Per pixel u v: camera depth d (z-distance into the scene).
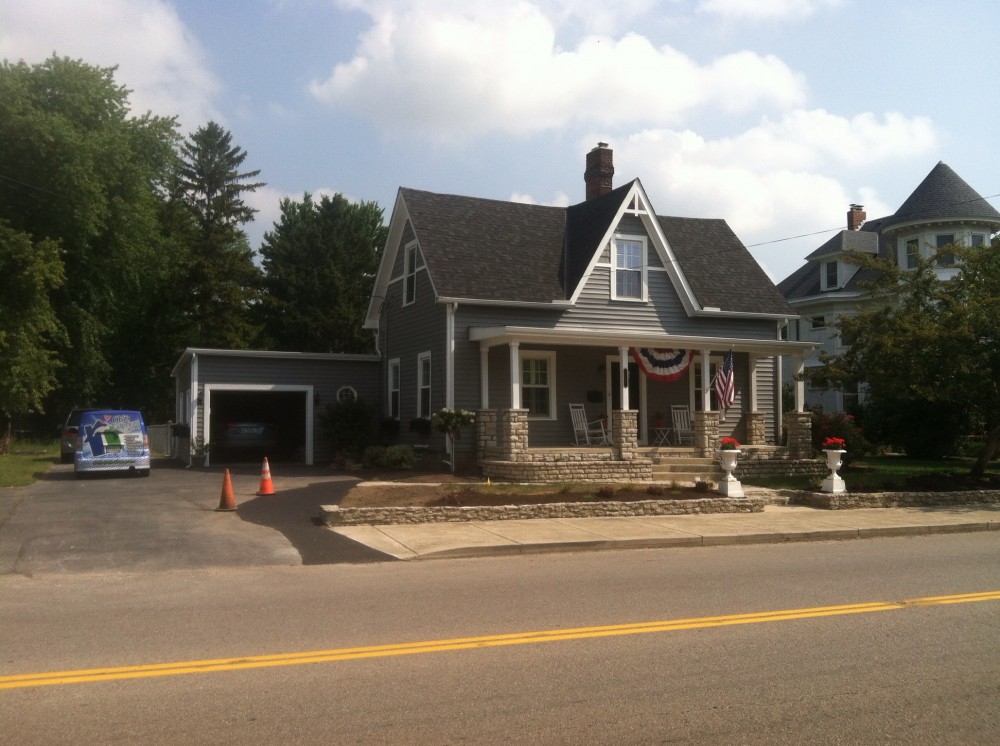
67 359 35.09
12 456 30.61
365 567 11.09
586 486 17.80
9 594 9.27
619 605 8.83
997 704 5.88
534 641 7.31
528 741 5.07
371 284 52.06
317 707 5.59
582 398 23.84
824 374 21.11
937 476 20.58
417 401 24.14
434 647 7.07
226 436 26.28
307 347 49.44
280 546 12.20
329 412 24.92
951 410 23.36
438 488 17.44
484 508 14.98
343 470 23.09
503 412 20.47
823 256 40.91
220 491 18.27
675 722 5.42
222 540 12.55
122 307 41.69
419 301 24.33
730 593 9.55
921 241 36.50
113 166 33.03
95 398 46.97
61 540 12.44
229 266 48.59
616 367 24.52
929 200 36.47
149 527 13.56
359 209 58.72
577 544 12.91
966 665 6.77
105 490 18.66
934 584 10.24
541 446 23.17
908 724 5.47
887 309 20.38
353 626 7.79
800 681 6.30
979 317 18.23
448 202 25.00
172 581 10.05
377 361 26.95
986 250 20.20
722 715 5.55
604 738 5.13
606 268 23.98
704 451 22.22
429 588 9.66
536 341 20.81
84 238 31.91
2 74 28.97
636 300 24.30
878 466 25.78
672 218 28.31
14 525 13.69
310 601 8.89
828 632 7.78
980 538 14.80
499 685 6.09
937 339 18.67
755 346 22.95
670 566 11.46
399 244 26.27
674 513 16.33
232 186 56.88
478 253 23.47
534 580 10.25
